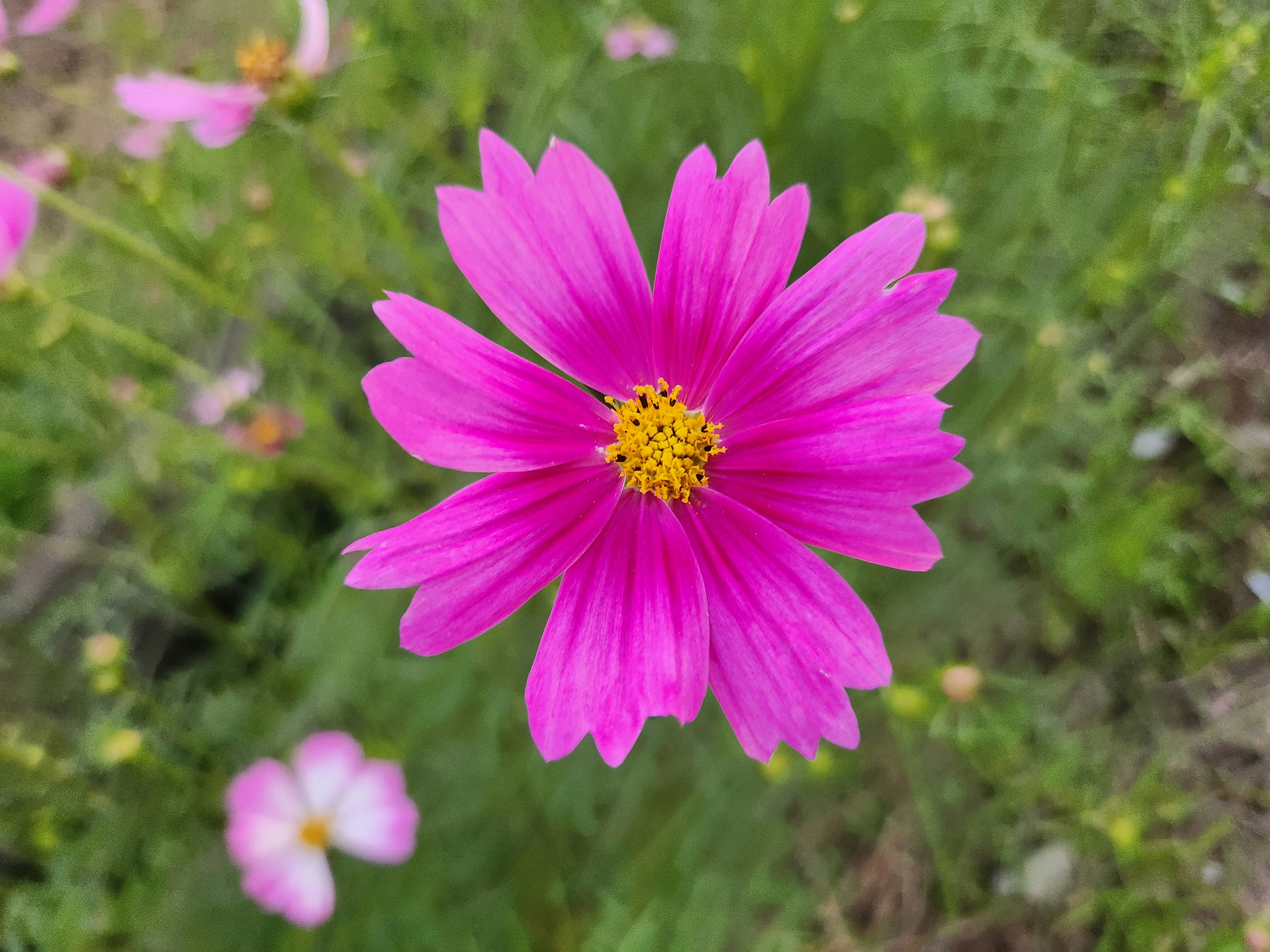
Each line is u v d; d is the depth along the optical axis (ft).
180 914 0.62
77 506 0.75
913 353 0.35
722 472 0.38
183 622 0.71
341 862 0.64
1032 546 0.67
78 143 0.97
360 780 0.57
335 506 0.77
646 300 0.38
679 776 0.65
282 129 0.54
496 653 0.66
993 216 0.72
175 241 0.72
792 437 0.36
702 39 0.75
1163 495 0.61
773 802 0.62
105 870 0.63
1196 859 0.58
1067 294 0.67
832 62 0.68
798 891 0.60
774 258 0.37
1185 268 0.69
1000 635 0.66
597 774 0.64
